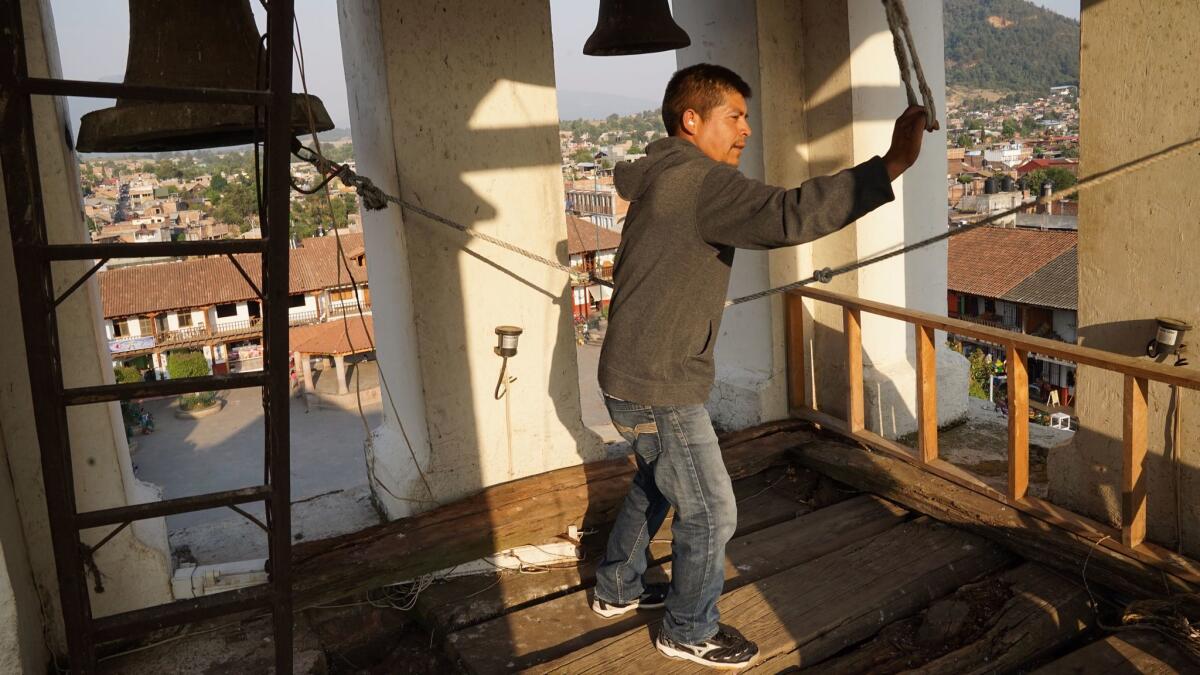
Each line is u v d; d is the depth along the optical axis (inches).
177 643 127.7
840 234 190.4
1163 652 111.2
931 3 191.5
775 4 180.9
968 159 3100.4
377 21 138.1
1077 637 127.0
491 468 160.2
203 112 89.5
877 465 167.6
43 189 114.5
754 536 154.8
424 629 136.2
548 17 152.4
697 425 105.4
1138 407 120.6
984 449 184.2
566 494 155.8
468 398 156.2
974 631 122.7
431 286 148.7
